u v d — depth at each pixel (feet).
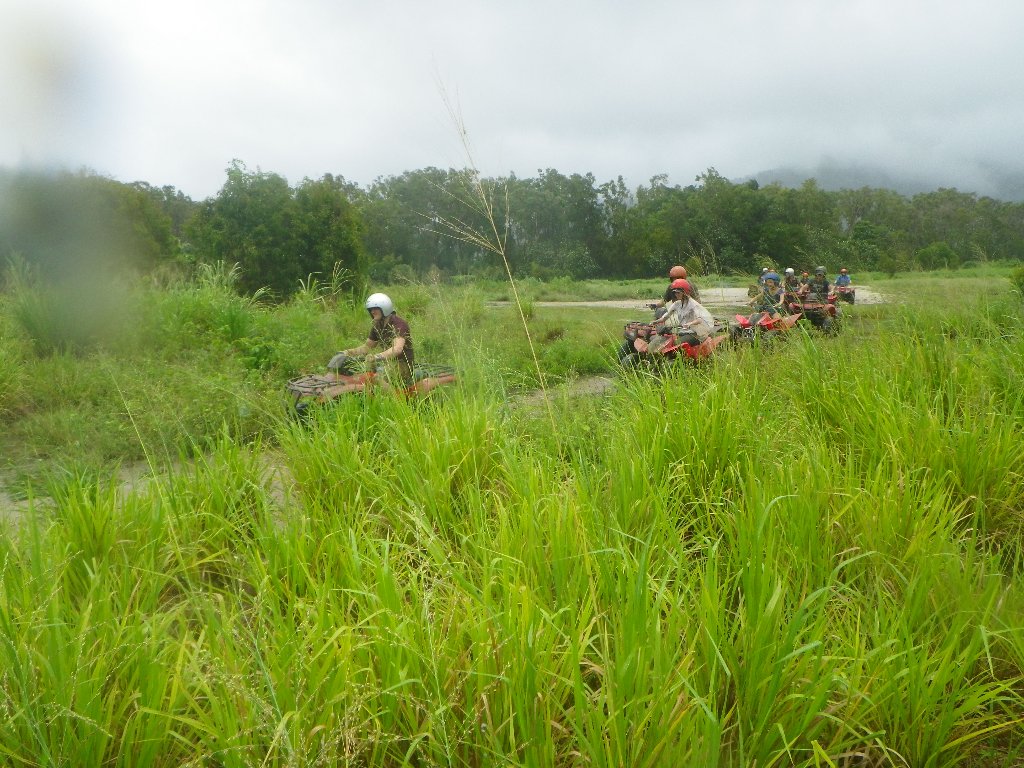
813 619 9.63
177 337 35.76
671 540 10.82
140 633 8.74
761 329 32.76
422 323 31.24
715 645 7.84
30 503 11.91
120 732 7.91
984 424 14.40
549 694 7.47
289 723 7.34
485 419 15.90
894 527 11.11
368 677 8.10
